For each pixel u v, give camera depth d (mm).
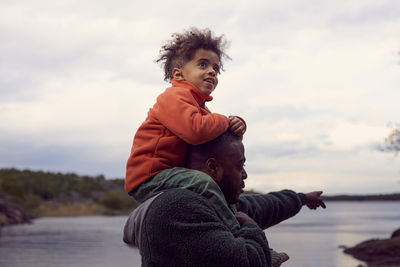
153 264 1670
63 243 22516
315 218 56906
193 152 1882
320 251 16297
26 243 22656
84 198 86312
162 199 1715
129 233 1878
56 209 73625
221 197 1768
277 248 17781
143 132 1943
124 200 84500
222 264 1591
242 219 1865
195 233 1626
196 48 2088
